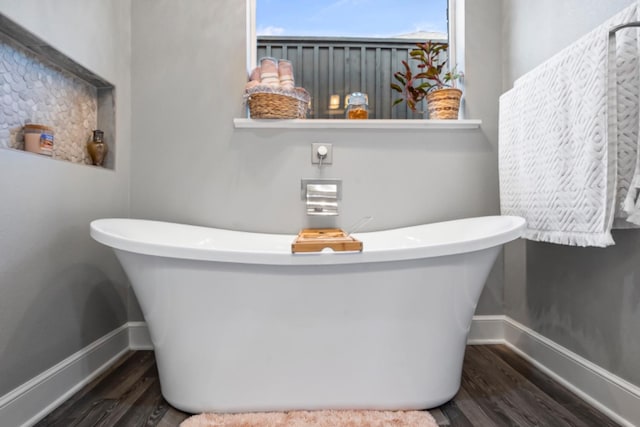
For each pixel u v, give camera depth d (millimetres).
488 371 1236
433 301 938
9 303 892
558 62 1031
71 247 1133
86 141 1345
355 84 1791
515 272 1449
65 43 1106
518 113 1247
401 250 885
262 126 1511
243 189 1517
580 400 1043
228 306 911
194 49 1527
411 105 1669
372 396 963
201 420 918
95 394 1085
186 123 1519
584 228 927
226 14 1536
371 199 1528
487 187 1545
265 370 942
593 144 891
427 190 1538
